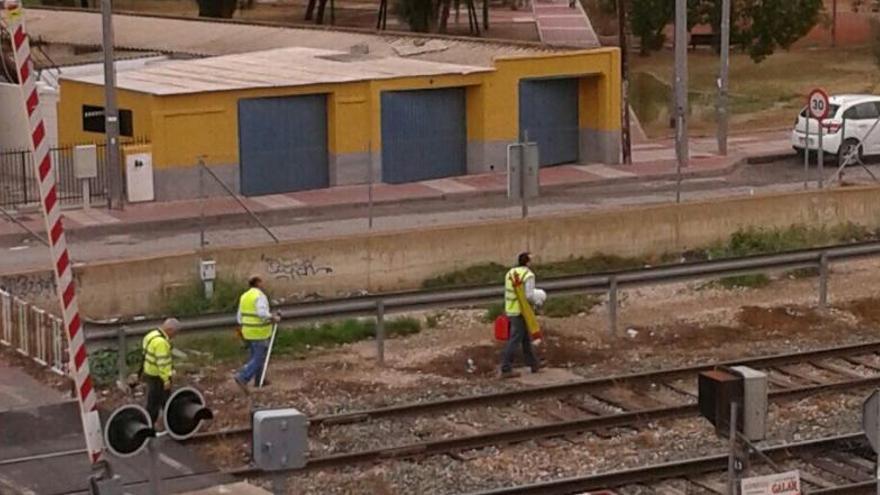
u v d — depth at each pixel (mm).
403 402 24234
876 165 49562
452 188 45062
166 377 21797
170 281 29625
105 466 14727
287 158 44688
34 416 22688
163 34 62781
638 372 25609
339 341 28141
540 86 48469
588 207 41938
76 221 39812
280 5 102375
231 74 46656
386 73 46500
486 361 26906
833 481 20391
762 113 61312
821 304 30844
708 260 31344
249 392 24766
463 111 47656
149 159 42562
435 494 19953
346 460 21000
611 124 49219
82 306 28547
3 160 44875
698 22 71250
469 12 88562
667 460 21219
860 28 83375
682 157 48219
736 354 27328
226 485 19812
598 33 85125
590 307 30719
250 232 39156
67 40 63812
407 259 32188
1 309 26828
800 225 37031
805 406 23922
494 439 21969
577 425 22547
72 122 45844
